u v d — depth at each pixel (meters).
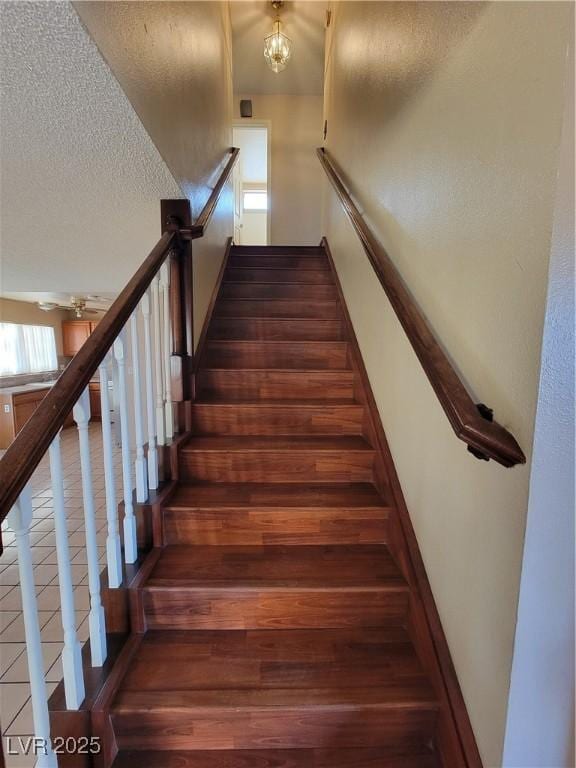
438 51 1.20
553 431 0.79
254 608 1.38
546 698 0.86
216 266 2.99
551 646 0.84
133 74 1.14
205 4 2.41
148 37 1.28
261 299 3.00
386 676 1.21
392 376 1.71
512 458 0.80
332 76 3.66
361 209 2.33
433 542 1.26
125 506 1.46
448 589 1.15
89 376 1.01
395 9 1.65
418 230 1.36
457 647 1.09
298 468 1.90
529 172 0.79
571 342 0.77
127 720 1.10
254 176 7.34
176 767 1.09
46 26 0.85
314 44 4.33
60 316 6.58
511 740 0.87
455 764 1.03
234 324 2.78
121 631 1.34
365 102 2.26
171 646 1.31
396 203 1.62
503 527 0.88
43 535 2.77
